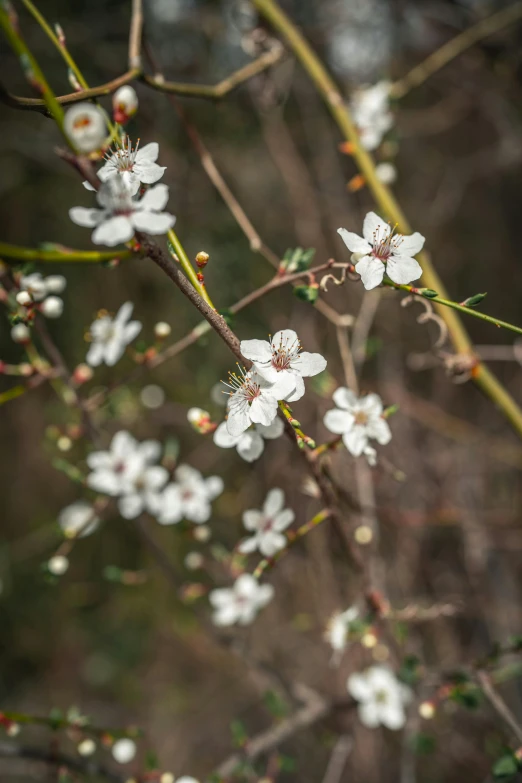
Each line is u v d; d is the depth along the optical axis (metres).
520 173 0.62
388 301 0.57
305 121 0.60
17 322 0.31
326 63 0.60
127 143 0.29
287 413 0.28
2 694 0.65
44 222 0.64
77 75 0.31
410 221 0.63
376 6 0.59
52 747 0.38
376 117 0.44
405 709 0.45
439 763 0.51
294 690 0.45
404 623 0.42
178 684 0.64
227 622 0.41
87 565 0.65
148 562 0.62
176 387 0.60
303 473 0.54
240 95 0.58
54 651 0.67
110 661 0.66
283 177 0.60
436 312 0.40
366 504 0.46
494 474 0.58
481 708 0.49
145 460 0.40
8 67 0.58
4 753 0.37
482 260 0.64
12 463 0.70
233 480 0.60
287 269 0.32
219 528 0.60
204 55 0.60
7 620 0.67
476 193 0.65
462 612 0.53
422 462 0.55
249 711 0.61
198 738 0.61
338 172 0.60
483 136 0.65
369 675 0.41
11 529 0.68
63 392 0.40
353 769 0.52
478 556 0.51
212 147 0.60
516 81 0.58
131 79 0.35
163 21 0.58
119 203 0.26
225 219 0.60
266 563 0.33
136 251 0.27
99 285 0.62
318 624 0.53
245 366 0.29
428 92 0.63
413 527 0.54
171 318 0.61
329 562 0.52
